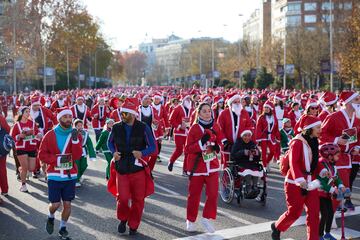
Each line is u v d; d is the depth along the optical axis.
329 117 8.77
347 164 8.77
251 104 17.05
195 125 8.24
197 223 8.87
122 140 7.91
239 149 10.32
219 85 80.62
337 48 50.75
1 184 11.18
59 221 9.05
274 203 10.45
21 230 8.52
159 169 15.05
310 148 6.82
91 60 101.50
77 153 7.76
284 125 15.38
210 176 8.20
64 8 74.38
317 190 6.79
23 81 75.31
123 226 8.20
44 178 13.46
